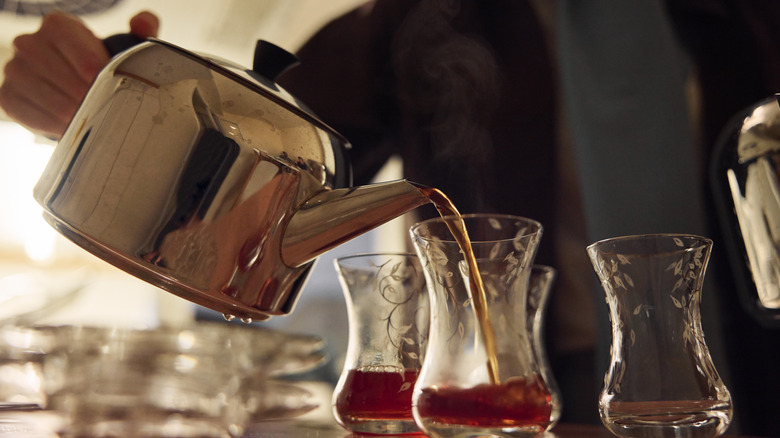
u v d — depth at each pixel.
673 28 0.85
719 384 0.43
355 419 0.50
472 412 0.44
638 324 0.42
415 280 0.51
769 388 0.77
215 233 0.45
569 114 0.87
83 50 0.56
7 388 0.66
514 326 0.45
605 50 0.86
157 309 2.23
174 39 2.20
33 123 0.59
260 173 0.45
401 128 0.95
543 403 0.45
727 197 0.46
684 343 0.42
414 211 0.94
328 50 0.95
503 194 0.90
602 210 0.83
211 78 0.46
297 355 0.76
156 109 0.45
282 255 0.46
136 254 0.45
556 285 0.85
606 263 0.43
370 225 0.46
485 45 0.92
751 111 0.45
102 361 0.63
